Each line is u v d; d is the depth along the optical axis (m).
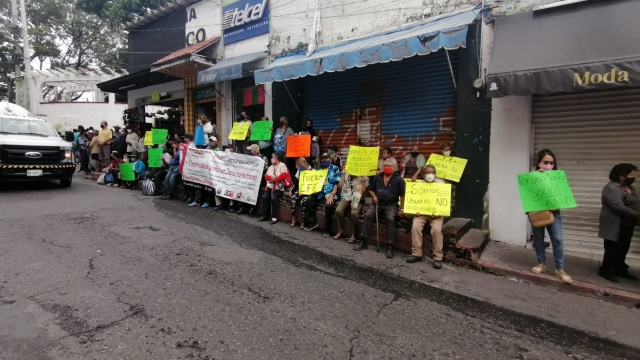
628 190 4.63
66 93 26.27
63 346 2.88
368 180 6.43
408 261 5.34
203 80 9.71
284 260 5.14
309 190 6.83
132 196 9.44
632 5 4.70
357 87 8.28
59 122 21.50
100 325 3.21
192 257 5.00
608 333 3.54
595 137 5.43
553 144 5.74
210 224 6.88
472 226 6.27
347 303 3.91
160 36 13.59
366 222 5.84
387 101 7.80
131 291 3.89
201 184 8.51
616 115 5.27
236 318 3.44
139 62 14.73
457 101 6.46
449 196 5.29
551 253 5.62
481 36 6.07
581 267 5.04
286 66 7.26
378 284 4.49
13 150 8.85
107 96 23.95
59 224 6.34
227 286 4.14
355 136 8.34
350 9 8.06
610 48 4.53
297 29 9.05
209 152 8.42
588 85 4.50
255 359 2.82
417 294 4.26
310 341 3.12
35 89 20.56
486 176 6.13
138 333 3.11
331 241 6.21
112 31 26.08
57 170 9.58
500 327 3.57
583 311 3.98
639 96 5.09
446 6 6.68
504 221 5.98
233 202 8.08
